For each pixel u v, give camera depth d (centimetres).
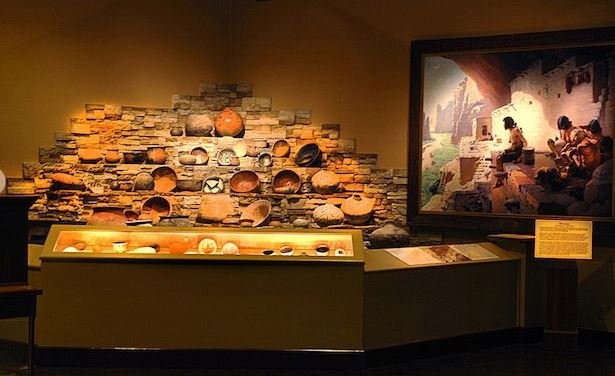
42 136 601
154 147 628
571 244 505
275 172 636
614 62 526
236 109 650
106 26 615
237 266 435
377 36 613
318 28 632
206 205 628
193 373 427
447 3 585
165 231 462
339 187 625
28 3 595
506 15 563
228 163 639
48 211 603
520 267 518
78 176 609
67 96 605
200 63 646
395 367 447
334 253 452
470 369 446
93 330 437
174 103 637
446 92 585
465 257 493
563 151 544
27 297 366
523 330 518
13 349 460
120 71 619
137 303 435
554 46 544
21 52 595
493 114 568
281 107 641
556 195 547
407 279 458
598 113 532
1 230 362
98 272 436
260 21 648
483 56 571
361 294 436
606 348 515
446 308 478
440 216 588
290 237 461
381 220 614
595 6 533
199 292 435
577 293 524
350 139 623
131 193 620
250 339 436
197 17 645
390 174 611
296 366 436
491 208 571
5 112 592
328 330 437
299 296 436
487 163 571
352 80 621
